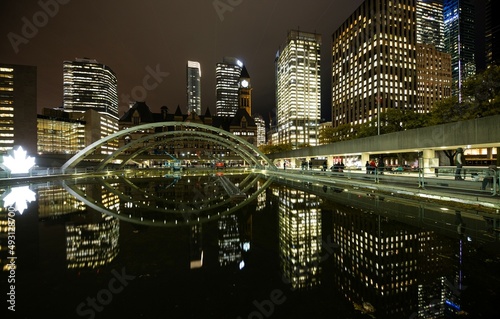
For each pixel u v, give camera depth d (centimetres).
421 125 3881
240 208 1245
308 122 15200
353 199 1377
